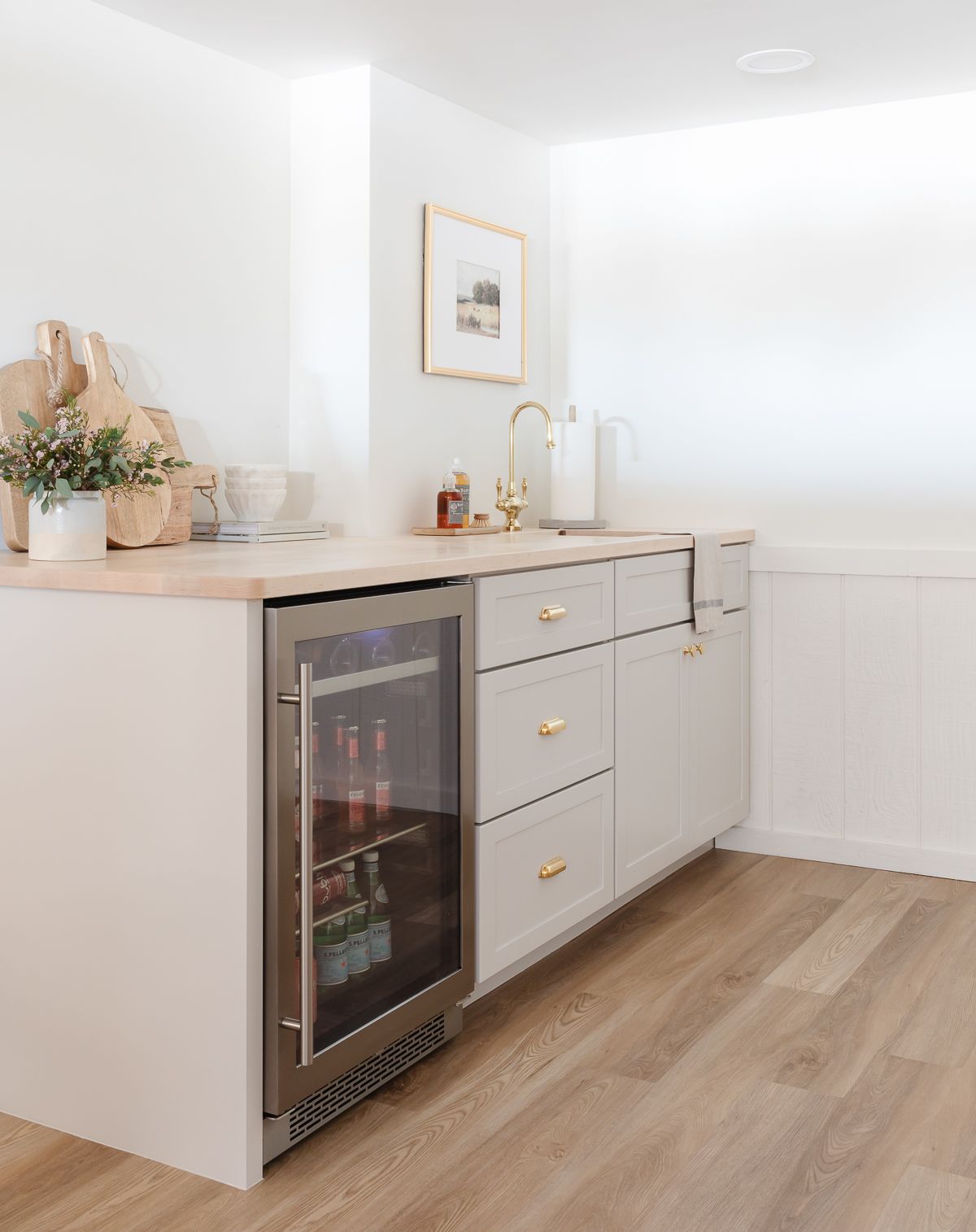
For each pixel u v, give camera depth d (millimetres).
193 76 2814
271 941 1866
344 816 2014
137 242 2689
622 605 2861
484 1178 1896
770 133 3471
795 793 3576
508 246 3547
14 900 2082
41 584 1986
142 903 1940
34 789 2043
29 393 2424
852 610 3447
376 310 3053
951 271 3277
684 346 3639
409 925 2186
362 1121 2074
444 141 3279
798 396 3488
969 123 3232
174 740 1888
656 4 2641
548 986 2637
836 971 2707
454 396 3379
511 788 2449
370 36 2801
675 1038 2383
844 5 2650
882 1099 2133
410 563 2107
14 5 2396
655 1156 1954
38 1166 1943
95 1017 2008
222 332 2932
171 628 1874
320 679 1936
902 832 3436
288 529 2844
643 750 2992
